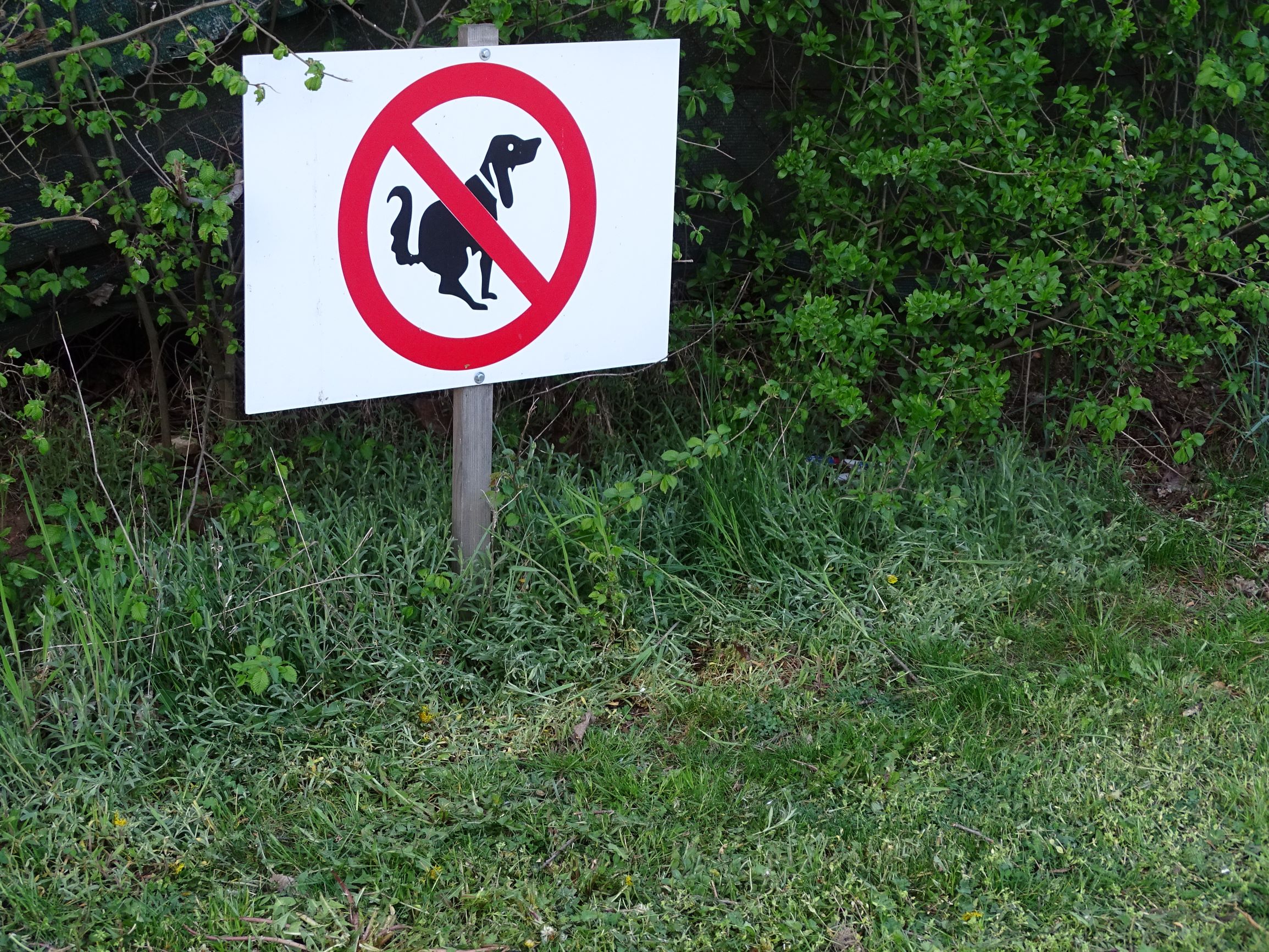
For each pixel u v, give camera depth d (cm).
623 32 452
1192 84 488
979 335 448
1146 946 260
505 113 333
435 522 386
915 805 301
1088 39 455
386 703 333
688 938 263
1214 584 416
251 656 320
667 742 331
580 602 372
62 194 350
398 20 441
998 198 429
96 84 379
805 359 426
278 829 292
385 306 331
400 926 266
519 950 261
